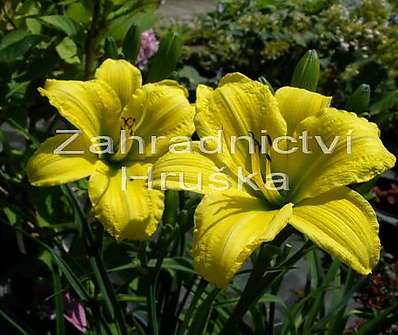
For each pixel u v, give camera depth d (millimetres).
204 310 431
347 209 317
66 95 375
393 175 989
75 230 579
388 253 837
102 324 466
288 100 364
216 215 316
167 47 438
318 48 1232
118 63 408
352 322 728
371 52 1171
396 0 1340
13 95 546
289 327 525
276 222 307
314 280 648
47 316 596
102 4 549
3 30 587
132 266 499
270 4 917
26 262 583
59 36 570
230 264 297
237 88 356
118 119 391
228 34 1333
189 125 387
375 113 837
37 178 365
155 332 435
